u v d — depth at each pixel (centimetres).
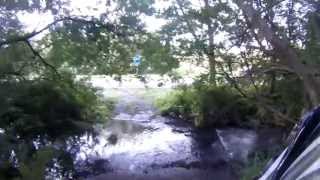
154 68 1282
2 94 1187
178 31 1088
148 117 1833
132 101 2106
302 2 715
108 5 1270
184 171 1178
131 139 1511
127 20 1255
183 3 1062
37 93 1462
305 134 205
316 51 567
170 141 1488
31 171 814
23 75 1366
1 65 1189
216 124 1627
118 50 1334
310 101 383
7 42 1210
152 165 1229
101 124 1697
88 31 1281
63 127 1491
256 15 518
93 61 1375
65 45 1338
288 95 805
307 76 382
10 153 1072
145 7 1186
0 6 1173
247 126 1549
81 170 1180
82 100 1636
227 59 1046
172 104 1877
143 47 1246
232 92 1619
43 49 1372
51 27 1287
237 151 1315
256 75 931
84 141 1449
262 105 776
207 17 955
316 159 175
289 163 200
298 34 665
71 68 1497
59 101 1514
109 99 2033
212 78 1098
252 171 756
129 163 1250
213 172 1159
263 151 1126
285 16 716
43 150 947
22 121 1327
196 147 1399
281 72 750
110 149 1387
